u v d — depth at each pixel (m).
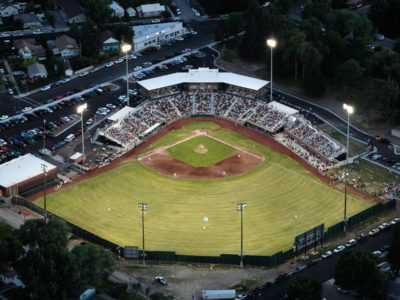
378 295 192.88
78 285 193.50
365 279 192.12
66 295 192.25
